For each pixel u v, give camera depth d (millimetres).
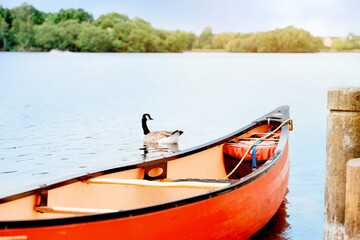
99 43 99000
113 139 10859
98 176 4824
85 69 42062
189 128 12602
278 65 50375
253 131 7641
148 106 17453
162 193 5336
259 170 4980
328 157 4109
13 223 3100
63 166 8172
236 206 4461
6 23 97688
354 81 28688
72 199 4535
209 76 33938
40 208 4078
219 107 17125
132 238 3518
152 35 103562
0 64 50062
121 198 4984
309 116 14391
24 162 8438
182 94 21922
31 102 18328
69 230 3244
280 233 5344
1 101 18531
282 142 6152
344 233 3988
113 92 22719
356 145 3969
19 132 11617
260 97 20406
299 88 24500
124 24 101500
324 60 64062
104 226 3369
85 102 18547
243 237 4785
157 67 46250
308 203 6289
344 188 4020
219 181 5035
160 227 3676
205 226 4078
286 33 108938
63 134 11406
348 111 3973
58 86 25562
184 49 118500
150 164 5371
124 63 54281
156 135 10578
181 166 5801
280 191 5758
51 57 71812
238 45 114562
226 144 6613
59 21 103875
